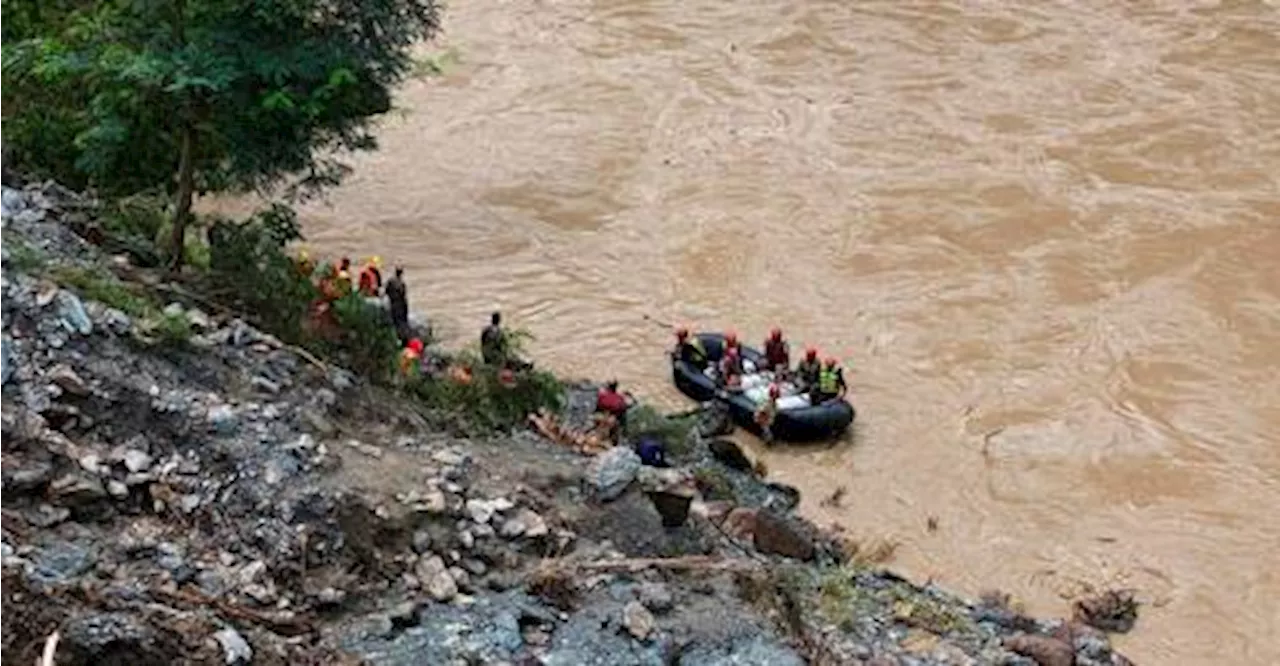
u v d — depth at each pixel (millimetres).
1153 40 39688
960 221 31562
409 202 32625
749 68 38750
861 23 41125
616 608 14273
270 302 18750
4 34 22328
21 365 14828
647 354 27047
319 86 19062
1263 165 33500
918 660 15820
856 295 29109
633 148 34906
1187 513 23062
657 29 41156
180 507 14133
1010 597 20953
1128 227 31234
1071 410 25594
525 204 32594
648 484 16281
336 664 12727
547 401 20438
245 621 12953
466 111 36781
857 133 35344
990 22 40938
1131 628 20469
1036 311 28531
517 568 14773
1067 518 22922
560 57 39594
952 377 26547
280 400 16156
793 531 19703
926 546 22109
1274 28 40031
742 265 30156
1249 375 26531
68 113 22188
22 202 19078
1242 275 29531
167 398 15125
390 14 19562
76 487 13719
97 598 12258
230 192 25109
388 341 19219
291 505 14281
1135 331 27828
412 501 14961
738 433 24766
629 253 30688
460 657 13266
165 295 17938
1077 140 34781
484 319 28094
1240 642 20312
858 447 24500
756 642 14250
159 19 19062
